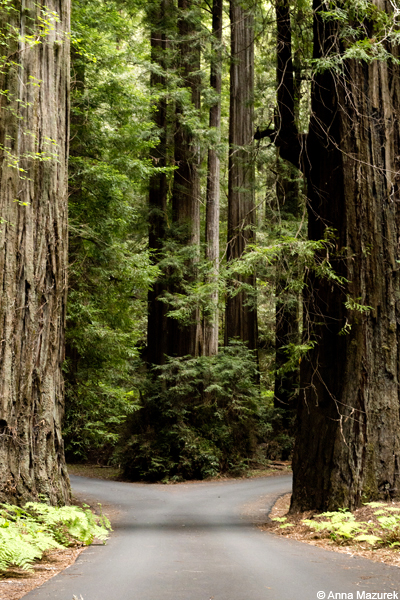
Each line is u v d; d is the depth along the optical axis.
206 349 23.69
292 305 15.45
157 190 24.20
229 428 21.61
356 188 9.38
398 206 9.62
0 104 8.38
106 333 14.53
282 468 22.97
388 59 9.69
